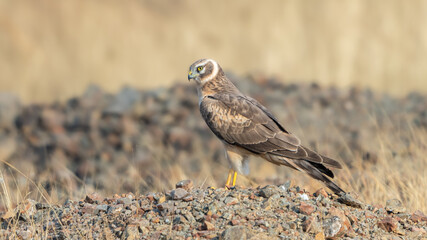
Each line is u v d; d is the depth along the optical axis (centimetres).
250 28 2920
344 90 1888
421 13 2798
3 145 1602
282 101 1758
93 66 2634
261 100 1761
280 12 2969
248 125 954
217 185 1103
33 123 1702
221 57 2767
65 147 1573
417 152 1205
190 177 1291
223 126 970
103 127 1648
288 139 927
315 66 2561
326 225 708
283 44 2766
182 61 2745
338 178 1048
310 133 1586
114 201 813
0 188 1125
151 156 1502
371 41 2695
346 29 2783
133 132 1623
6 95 1795
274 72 2558
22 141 1645
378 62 2528
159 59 2719
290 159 924
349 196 793
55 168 1459
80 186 1317
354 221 743
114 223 743
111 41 2884
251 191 797
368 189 1023
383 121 1648
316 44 2722
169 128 1641
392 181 1015
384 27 2764
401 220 771
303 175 1145
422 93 2019
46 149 1585
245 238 664
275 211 742
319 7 2928
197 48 2841
